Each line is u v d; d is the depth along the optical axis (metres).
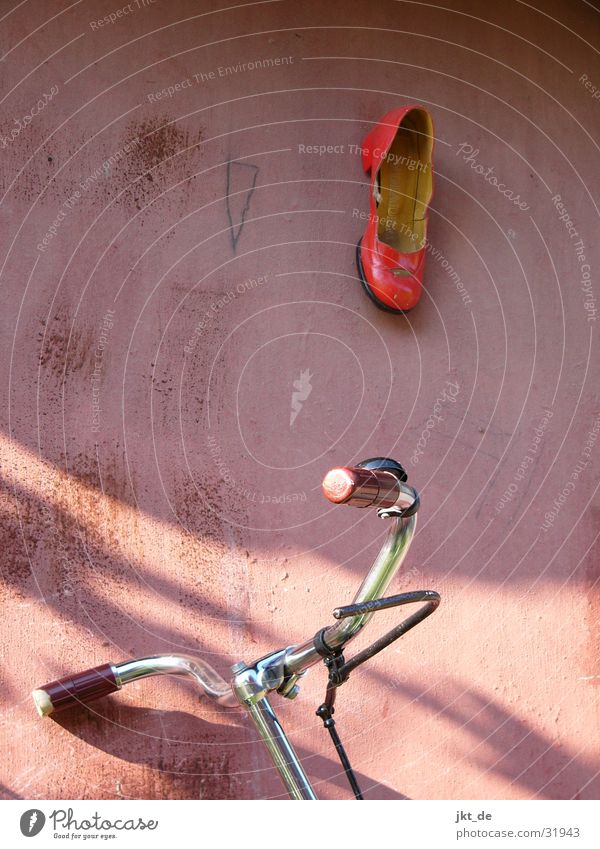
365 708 1.45
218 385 1.44
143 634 1.37
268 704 0.99
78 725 1.32
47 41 1.40
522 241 1.62
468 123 1.61
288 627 1.43
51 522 1.35
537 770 1.52
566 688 1.55
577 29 1.70
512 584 1.55
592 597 1.59
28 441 1.35
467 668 1.51
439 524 1.52
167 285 1.43
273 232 1.49
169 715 1.36
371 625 1.47
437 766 1.47
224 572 1.42
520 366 1.60
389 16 1.58
